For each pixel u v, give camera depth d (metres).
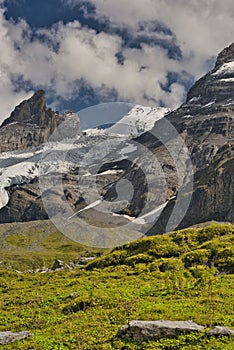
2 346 27.73
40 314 35.66
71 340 26.67
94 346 24.98
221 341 22.84
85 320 30.75
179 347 22.98
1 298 45.03
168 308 29.50
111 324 28.80
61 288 44.44
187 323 25.16
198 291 34.00
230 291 32.69
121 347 24.09
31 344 27.12
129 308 31.19
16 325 33.31
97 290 38.50
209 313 27.38
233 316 26.58
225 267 41.81
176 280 38.41
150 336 24.42
